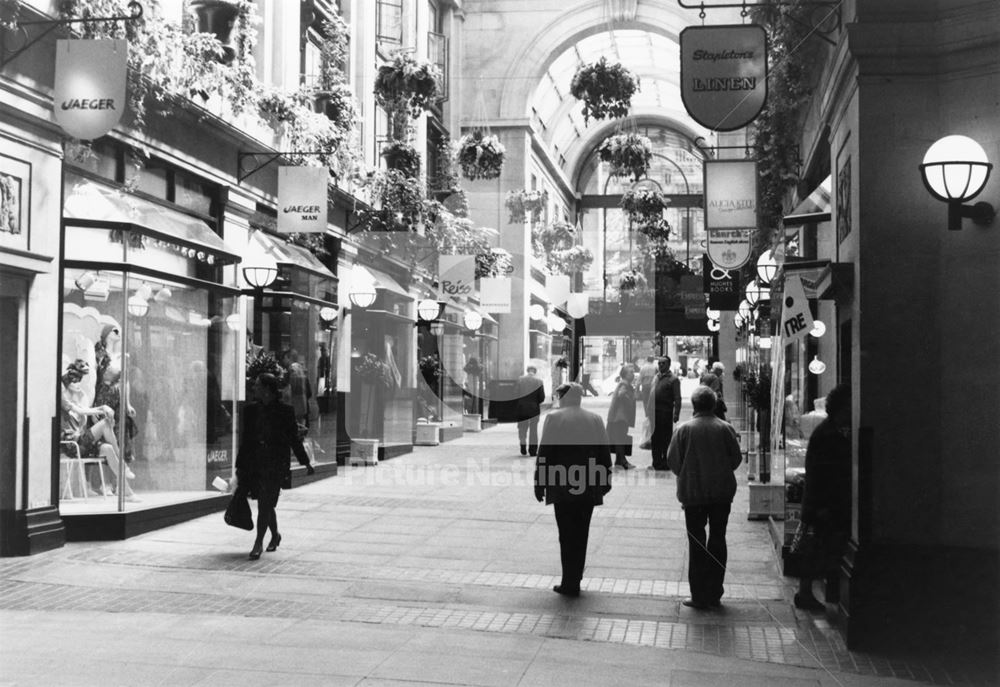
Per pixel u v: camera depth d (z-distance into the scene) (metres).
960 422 7.41
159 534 11.57
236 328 14.27
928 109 7.53
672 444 8.84
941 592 7.35
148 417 12.29
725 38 9.55
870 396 7.52
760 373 14.83
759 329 15.21
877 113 7.59
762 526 12.57
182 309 12.91
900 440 7.48
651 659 6.96
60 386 10.80
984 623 7.29
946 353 7.45
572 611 8.33
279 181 14.93
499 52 27.19
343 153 16.84
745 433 19.12
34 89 10.17
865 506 7.49
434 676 6.30
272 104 15.59
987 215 7.23
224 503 13.55
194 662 6.49
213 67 13.12
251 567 9.81
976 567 7.32
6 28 9.69
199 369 13.41
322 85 18.25
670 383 16.12
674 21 27.59
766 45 9.52
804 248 10.47
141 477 12.14
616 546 11.12
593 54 32.31
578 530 8.81
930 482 7.45
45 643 6.91
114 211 11.70
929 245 7.50
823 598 8.58
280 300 16.20
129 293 11.54
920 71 7.52
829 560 8.10
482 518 12.63
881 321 7.53
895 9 7.55
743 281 20.19
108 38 10.39
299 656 6.71
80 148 11.08
